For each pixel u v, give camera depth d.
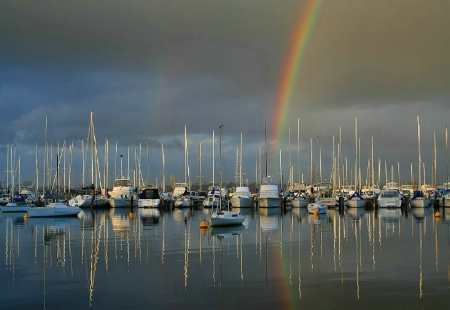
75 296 26.38
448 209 109.12
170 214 96.56
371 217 85.25
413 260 36.22
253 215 92.25
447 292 26.47
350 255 38.84
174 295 26.41
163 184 149.00
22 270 33.31
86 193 127.25
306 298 25.59
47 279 30.42
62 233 57.66
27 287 28.38
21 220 82.56
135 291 27.28
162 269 33.31
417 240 48.69
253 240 49.25
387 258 37.22
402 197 116.06
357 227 64.19
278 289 27.48
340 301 24.98
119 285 28.69
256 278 30.28
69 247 44.44
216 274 31.56
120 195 121.38
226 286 28.25
